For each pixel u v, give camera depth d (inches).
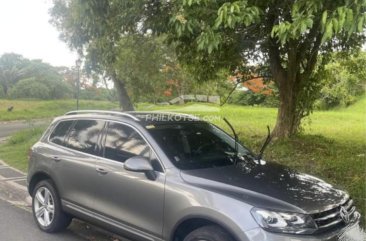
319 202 155.4
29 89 2015.3
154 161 184.9
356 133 550.0
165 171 178.1
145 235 180.9
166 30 298.5
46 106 1715.1
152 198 177.0
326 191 166.6
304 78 409.1
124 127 207.3
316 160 347.6
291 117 414.3
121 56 434.6
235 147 214.4
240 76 458.6
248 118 673.6
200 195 160.9
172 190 170.4
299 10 205.0
